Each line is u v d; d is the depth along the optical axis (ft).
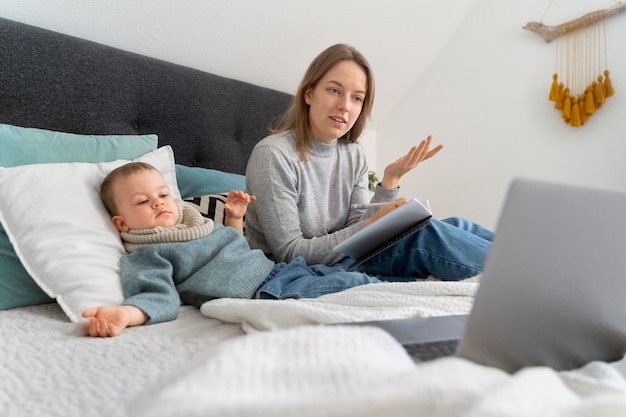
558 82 7.34
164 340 2.48
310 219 4.78
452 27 8.45
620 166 6.79
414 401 1.07
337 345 1.34
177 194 4.55
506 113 7.93
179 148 5.59
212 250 3.61
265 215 4.42
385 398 1.05
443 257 3.62
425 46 8.46
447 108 8.70
